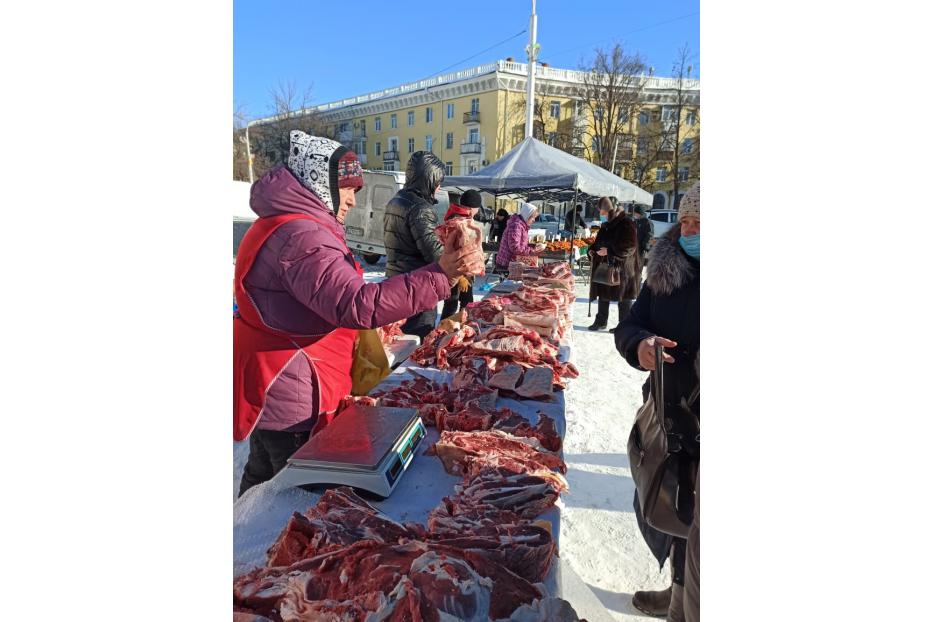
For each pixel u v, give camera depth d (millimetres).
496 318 3150
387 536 1098
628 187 10797
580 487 2949
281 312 1755
